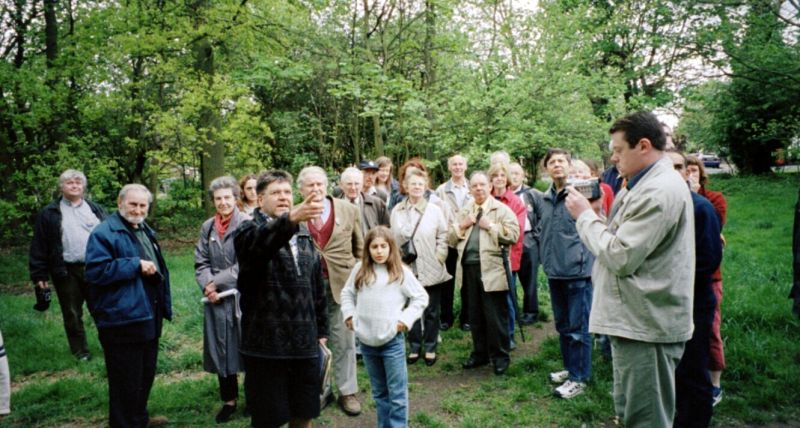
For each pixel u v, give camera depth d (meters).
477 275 4.56
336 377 3.96
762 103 16.77
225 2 10.76
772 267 7.10
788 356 4.36
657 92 12.75
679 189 2.36
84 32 10.04
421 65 12.89
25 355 5.40
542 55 10.66
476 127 9.61
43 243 5.18
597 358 4.62
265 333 2.70
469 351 5.09
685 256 2.38
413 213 4.82
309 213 2.43
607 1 13.01
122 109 11.76
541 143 10.17
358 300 3.39
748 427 3.40
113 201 14.25
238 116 10.66
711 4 11.24
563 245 3.94
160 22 10.68
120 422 3.37
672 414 2.47
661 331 2.35
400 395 3.27
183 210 17.88
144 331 3.43
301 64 10.73
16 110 10.20
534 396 4.01
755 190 16.45
